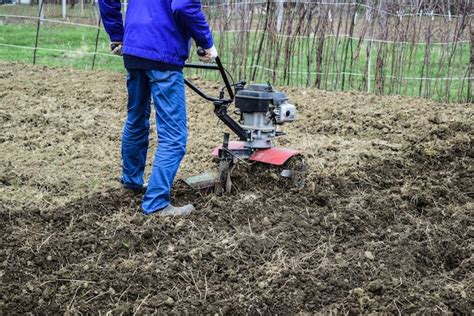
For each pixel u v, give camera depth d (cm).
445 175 572
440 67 901
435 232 462
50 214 460
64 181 525
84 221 448
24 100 793
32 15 1839
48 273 395
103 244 421
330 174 539
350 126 706
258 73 980
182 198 491
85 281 381
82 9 1820
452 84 959
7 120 701
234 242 424
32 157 585
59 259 406
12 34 1447
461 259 439
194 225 444
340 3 923
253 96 483
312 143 634
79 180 529
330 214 473
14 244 418
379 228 469
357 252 426
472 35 877
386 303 374
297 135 680
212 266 400
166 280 385
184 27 435
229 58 1023
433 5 908
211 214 459
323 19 925
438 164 598
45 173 543
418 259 432
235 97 492
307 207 486
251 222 458
